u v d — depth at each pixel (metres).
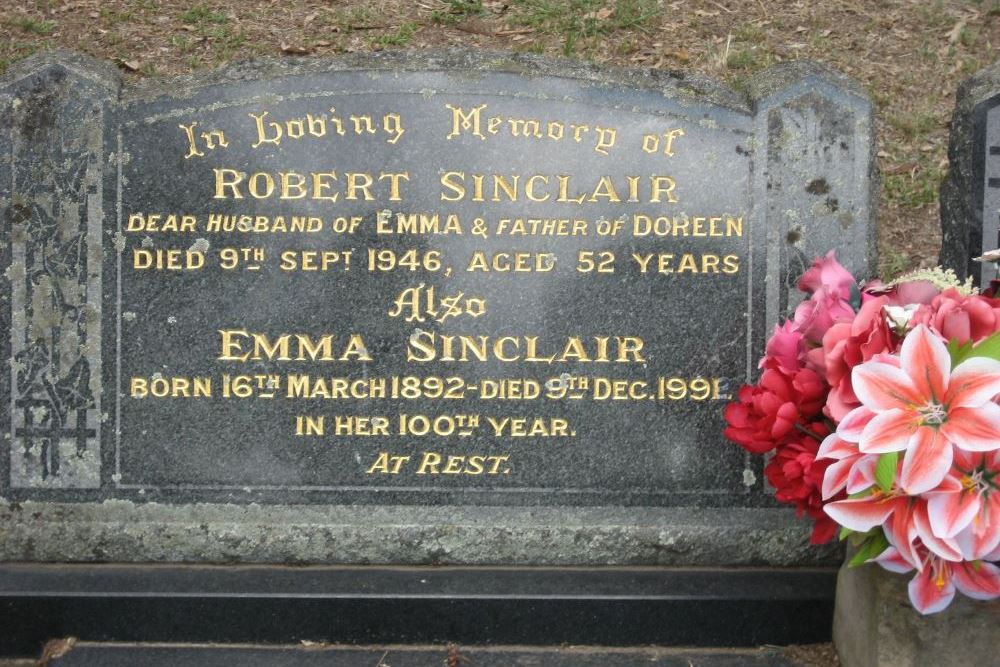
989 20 6.66
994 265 3.56
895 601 2.75
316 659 3.15
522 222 3.38
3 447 3.39
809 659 3.18
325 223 3.37
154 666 3.10
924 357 2.37
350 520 3.39
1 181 3.36
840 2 6.83
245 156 3.36
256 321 3.39
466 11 6.50
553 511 3.41
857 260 3.38
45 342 3.38
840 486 2.52
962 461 2.37
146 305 3.38
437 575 3.33
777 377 2.84
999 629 2.68
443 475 3.41
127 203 3.36
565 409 3.41
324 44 6.16
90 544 3.38
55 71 3.33
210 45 6.14
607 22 6.42
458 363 3.40
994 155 3.56
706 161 3.37
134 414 3.39
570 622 3.22
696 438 3.42
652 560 3.40
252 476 3.40
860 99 3.36
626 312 3.40
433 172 3.37
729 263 3.39
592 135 3.37
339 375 3.40
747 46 6.35
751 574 3.35
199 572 3.33
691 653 3.21
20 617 3.19
